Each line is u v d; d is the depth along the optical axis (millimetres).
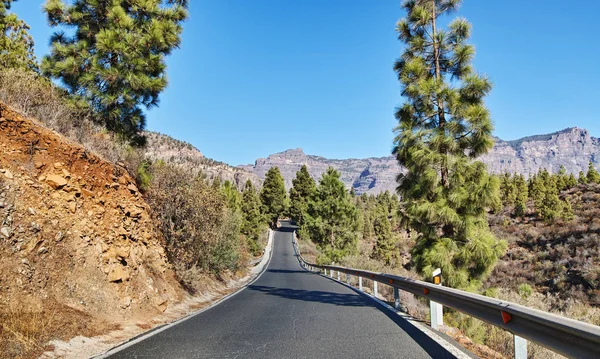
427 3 12328
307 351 5527
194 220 13352
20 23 16016
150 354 5363
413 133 11320
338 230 41562
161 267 11188
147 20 12688
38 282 6500
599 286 28125
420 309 12266
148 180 12398
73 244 7789
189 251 13344
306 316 8703
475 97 10930
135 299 8656
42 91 10453
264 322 7969
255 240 58969
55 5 11469
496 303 4816
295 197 98375
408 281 8711
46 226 7414
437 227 11586
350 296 13188
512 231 50000
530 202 69875
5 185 7223
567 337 3545
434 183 10961
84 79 11234
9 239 6562
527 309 4172
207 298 13469
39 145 8625
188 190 13430
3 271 6066
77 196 8758
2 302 5613
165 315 9156
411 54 12438
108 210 9641
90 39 12070
